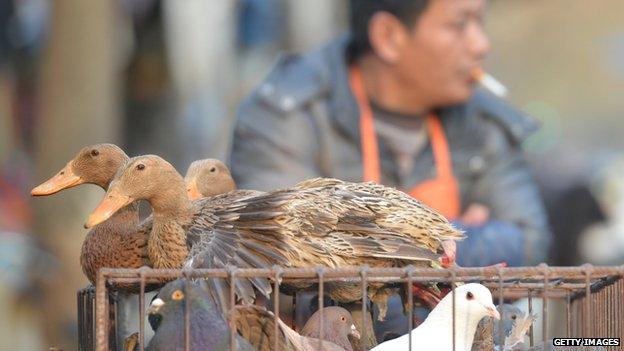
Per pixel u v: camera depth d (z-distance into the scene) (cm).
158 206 627
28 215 1527
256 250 614
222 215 627
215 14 1956
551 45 3559
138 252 648
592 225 1878
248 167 965
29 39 1670
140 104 1719
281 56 1005
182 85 1919
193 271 582
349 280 613
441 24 981
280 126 962
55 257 1378
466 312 622
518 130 1016
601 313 669
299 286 649
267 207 621
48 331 1382
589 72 3584
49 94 1434
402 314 749
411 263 648
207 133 1922
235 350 579
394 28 985
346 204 641
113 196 617
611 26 3581
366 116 983
